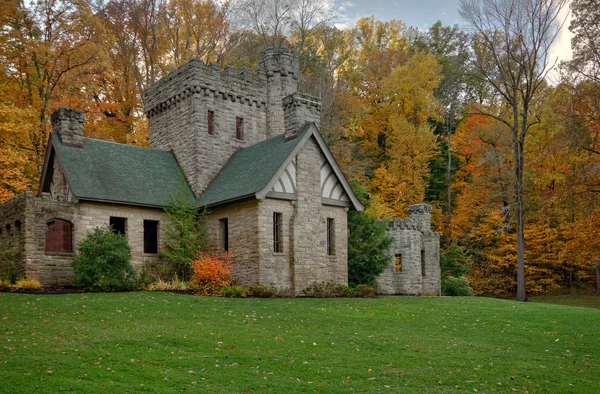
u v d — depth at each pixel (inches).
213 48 1980.8
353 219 1296.8
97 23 1515.7
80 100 1595.7
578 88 1556.3
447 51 2778.1
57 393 389.7
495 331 717.3
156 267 1102.4
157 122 1385.3
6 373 424.2
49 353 486.3
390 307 883.4
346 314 792.9
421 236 1576.0
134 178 1148.5
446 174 2332.7
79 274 922.1
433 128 2276.1
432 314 834.8
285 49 1398.9
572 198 1616.6
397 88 2228.1
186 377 446.0
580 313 884.0
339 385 449.7
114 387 409.4
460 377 493.7
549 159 1676.9
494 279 1929.1
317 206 1114.7
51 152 1133.1
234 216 1083.9
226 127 1289.4
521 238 1567.4
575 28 1557.6
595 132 1528.1
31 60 1414.9
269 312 763.4
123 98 1797.5
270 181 1014.4
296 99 1126.4
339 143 1990.7
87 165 1103.0
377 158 2336.4
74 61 1454.2
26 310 677.3
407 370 506.3
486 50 2345.0
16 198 1001.5
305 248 1079.6
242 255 1053.8
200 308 757.9
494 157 1940.2
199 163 1226.6
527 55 1630.2
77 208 1020.5
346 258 1167.0
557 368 536.4
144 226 1176.8
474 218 2037.4
